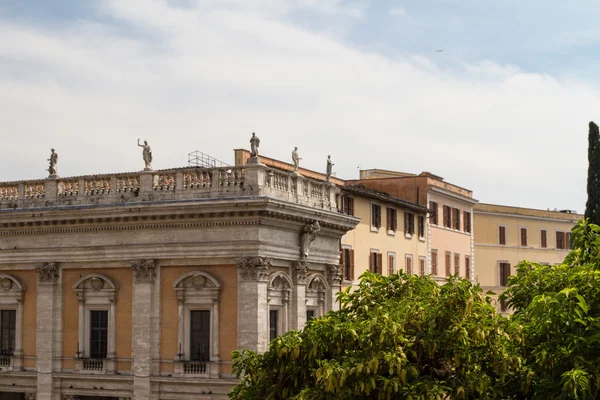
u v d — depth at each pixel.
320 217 56.88
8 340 56.91
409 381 34.03
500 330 34.44
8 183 57.22
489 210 117.50
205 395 51.66
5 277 56.56
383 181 93.25
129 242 53.66
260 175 51.84
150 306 52.97
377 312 35.22
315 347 35.62
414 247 88.31
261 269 51.19
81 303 54.84
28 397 55.81
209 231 52.06
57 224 55.12
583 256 39.12
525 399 35.59
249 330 50.94
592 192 75.38
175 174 53.25
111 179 54.75
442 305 34.25
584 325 34.41
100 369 54.06
